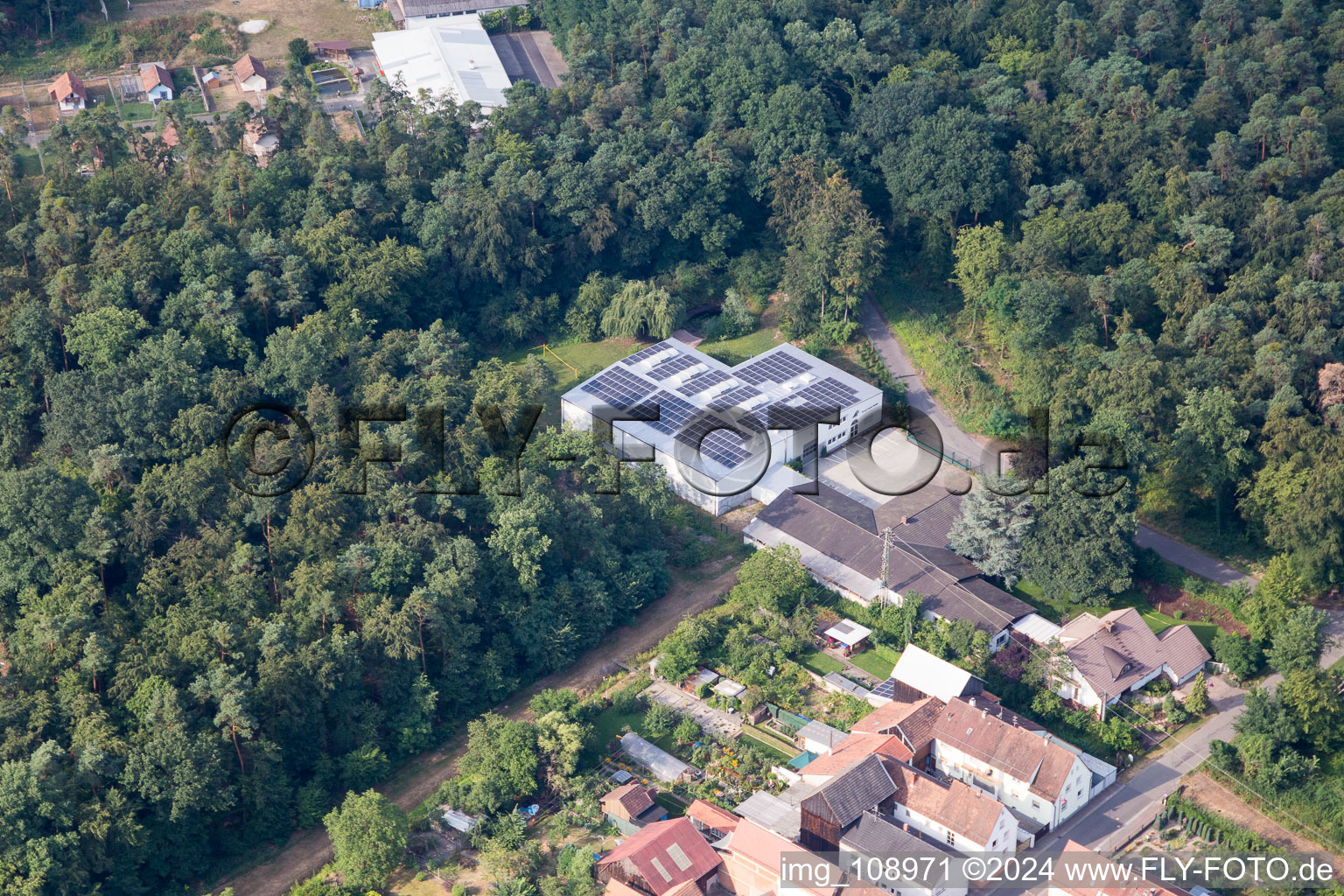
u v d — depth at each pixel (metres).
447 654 163.25
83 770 139.88
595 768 152.75
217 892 141.88
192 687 147.50
